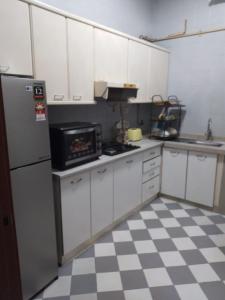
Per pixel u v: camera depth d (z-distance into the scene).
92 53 2.26
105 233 2.50
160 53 3.31
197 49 3.29
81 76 2.18
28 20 1.66
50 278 1.83
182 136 3.62
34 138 1.53
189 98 3.48
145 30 3.51
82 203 2.11
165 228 2.61
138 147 2.83
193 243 2.34
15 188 1.46
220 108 3.23
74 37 2.04
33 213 1.61
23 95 1.42
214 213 2.95
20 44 1.63
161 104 3.31
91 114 2.85
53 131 1.91
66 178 1.89
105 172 2.33
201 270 1.98
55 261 1.86
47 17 1.79
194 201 3.12
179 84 3.54
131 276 1.92
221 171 2.83
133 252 2.21
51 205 1.75
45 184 1.67
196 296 1.72
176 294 1.74
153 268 2.00
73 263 2.07
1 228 1.32
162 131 3.41
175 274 1.94
